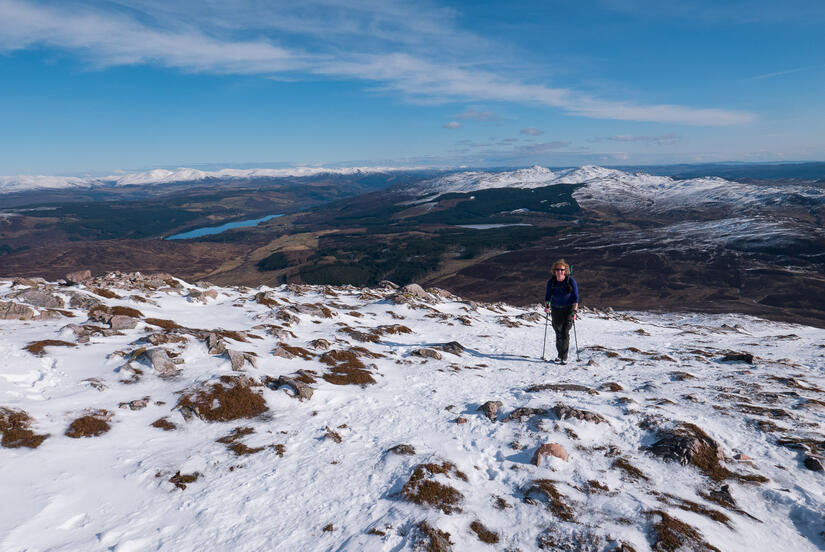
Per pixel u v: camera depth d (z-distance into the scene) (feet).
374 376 54.85
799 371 54.80
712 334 107.04
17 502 25.36
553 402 40.47
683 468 28.81
